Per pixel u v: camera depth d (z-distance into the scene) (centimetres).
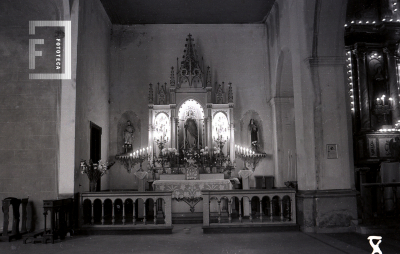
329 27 1045
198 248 812
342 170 1023
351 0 1895
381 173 1180
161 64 1605
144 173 1313
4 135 1069
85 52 1195
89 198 1052
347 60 1891
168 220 1029
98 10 1378
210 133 1526
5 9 1073
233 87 1605
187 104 1562
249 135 1580
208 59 1616
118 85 1586
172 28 1623
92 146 1293
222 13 1528
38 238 920
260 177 1542
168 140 1534
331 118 1036
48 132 1068
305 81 1056
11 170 1057
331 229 984
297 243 849
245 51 1623
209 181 1197
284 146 1511
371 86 1844
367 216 1002
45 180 1051
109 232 1012
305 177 1032
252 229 1018
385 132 1783
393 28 1834
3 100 1080
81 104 1138
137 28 1617
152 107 1537
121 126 1566
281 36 1359
